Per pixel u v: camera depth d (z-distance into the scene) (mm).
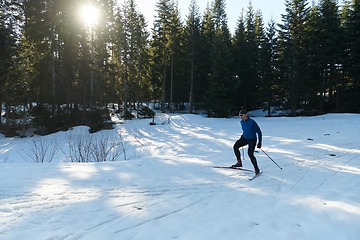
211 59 29281
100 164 5688
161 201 3195
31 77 21016
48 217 2549
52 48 21547
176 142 11930
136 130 19859
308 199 3307
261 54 30156
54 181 3990
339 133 12648
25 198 3121
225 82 28500
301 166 5535
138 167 5406
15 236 2111
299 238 2203
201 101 34438
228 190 3764
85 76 24516
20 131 19547
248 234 2266
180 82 34531
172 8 31438
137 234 2209
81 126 20750
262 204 3137
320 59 26078
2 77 18781
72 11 22812
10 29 19656
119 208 2883
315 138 11078
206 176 4633
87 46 25328
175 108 38094
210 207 3006
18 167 5031
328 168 5312
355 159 6293
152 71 32031
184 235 2207
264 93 30016
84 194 3379
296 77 26578
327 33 25516
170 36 30766
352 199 3236
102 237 2139
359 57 24531
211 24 39000
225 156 7176
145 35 31531
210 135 14117
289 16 26297
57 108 21656
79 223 2428
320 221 2576
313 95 26391
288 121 20984
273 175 4742
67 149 11258
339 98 27812
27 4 20531
